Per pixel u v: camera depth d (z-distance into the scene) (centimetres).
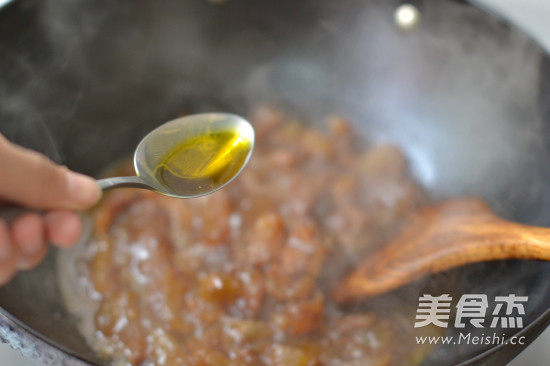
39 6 53
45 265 54
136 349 51
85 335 52
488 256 48
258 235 57
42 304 51
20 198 38
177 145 47
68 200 39
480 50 56
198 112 63
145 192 59
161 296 54
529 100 54
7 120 53
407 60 60
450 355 48
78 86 57
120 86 59
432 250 51
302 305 53
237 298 54
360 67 62
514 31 54
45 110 56
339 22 60
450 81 59
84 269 55
